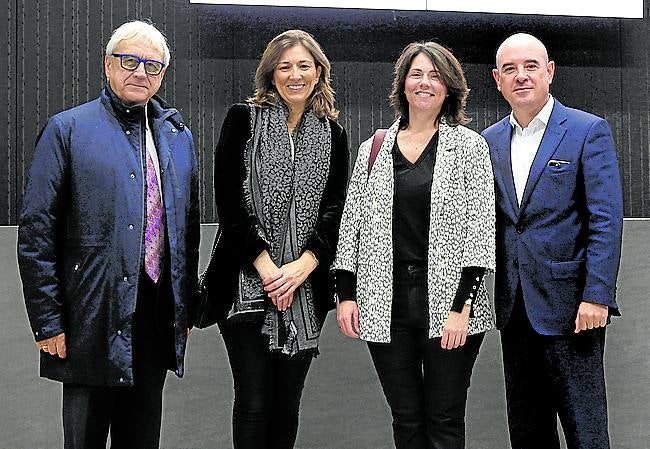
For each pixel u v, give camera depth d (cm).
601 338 248
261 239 238
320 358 325
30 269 206
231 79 341
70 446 214
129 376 209
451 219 232
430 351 234
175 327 220
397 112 251
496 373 338
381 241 234
